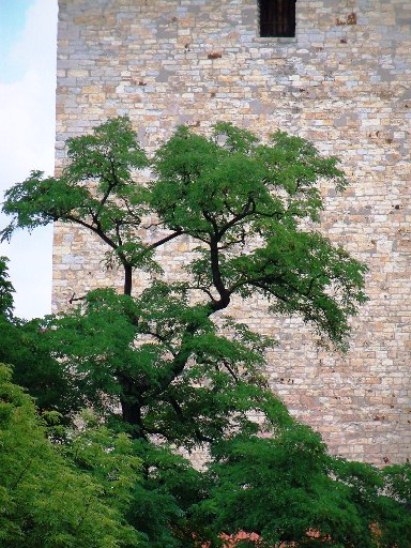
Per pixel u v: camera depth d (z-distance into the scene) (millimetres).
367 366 55406
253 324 55281
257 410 45219
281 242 44719
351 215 55844
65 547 35844
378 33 56250
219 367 47562
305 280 46156
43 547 35719
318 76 56219
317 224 55812
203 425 45406
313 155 46969
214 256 45281
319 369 55375
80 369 43250
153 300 45469
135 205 47125
